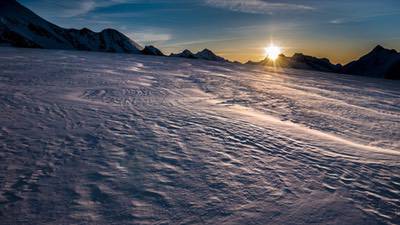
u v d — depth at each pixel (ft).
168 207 11.91
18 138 18.66
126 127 23.56
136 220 10.84
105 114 27.58
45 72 59.72
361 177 17.01
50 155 16.28
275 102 49.16
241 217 11.60
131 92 43.32
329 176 16.71
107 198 12.16
